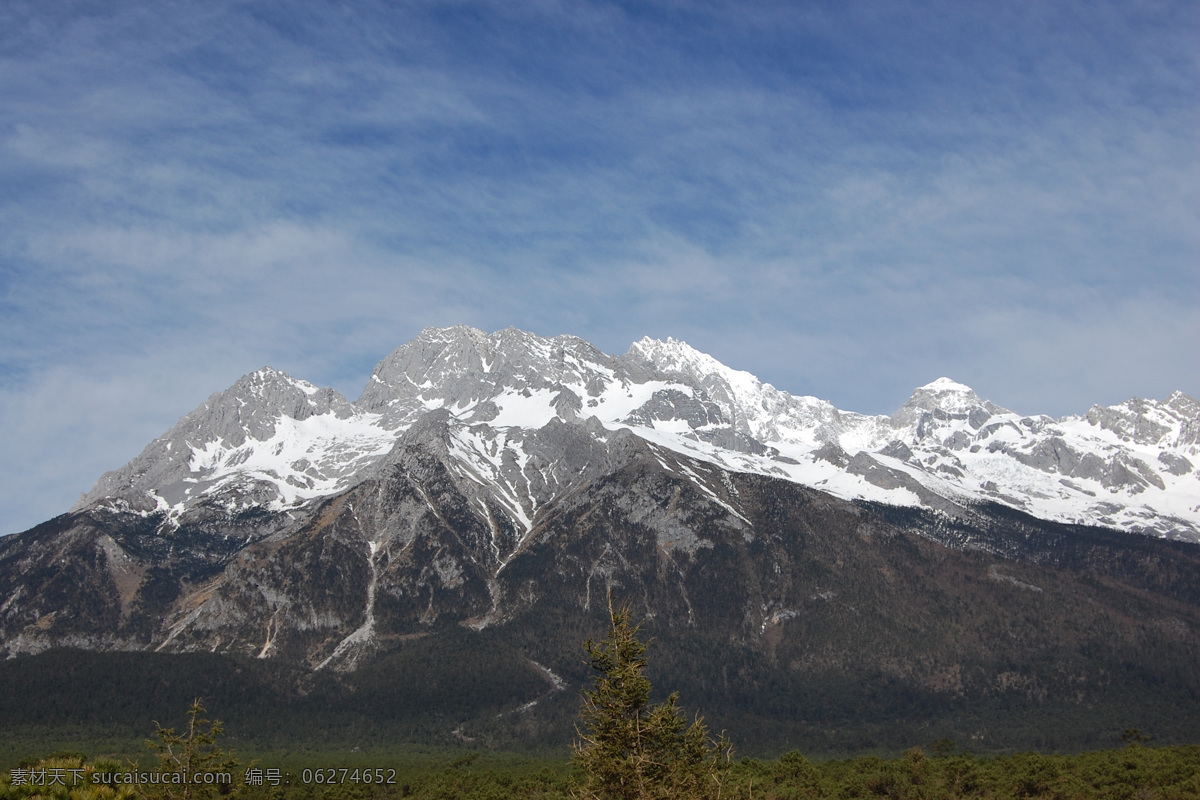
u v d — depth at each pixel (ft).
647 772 331.98
